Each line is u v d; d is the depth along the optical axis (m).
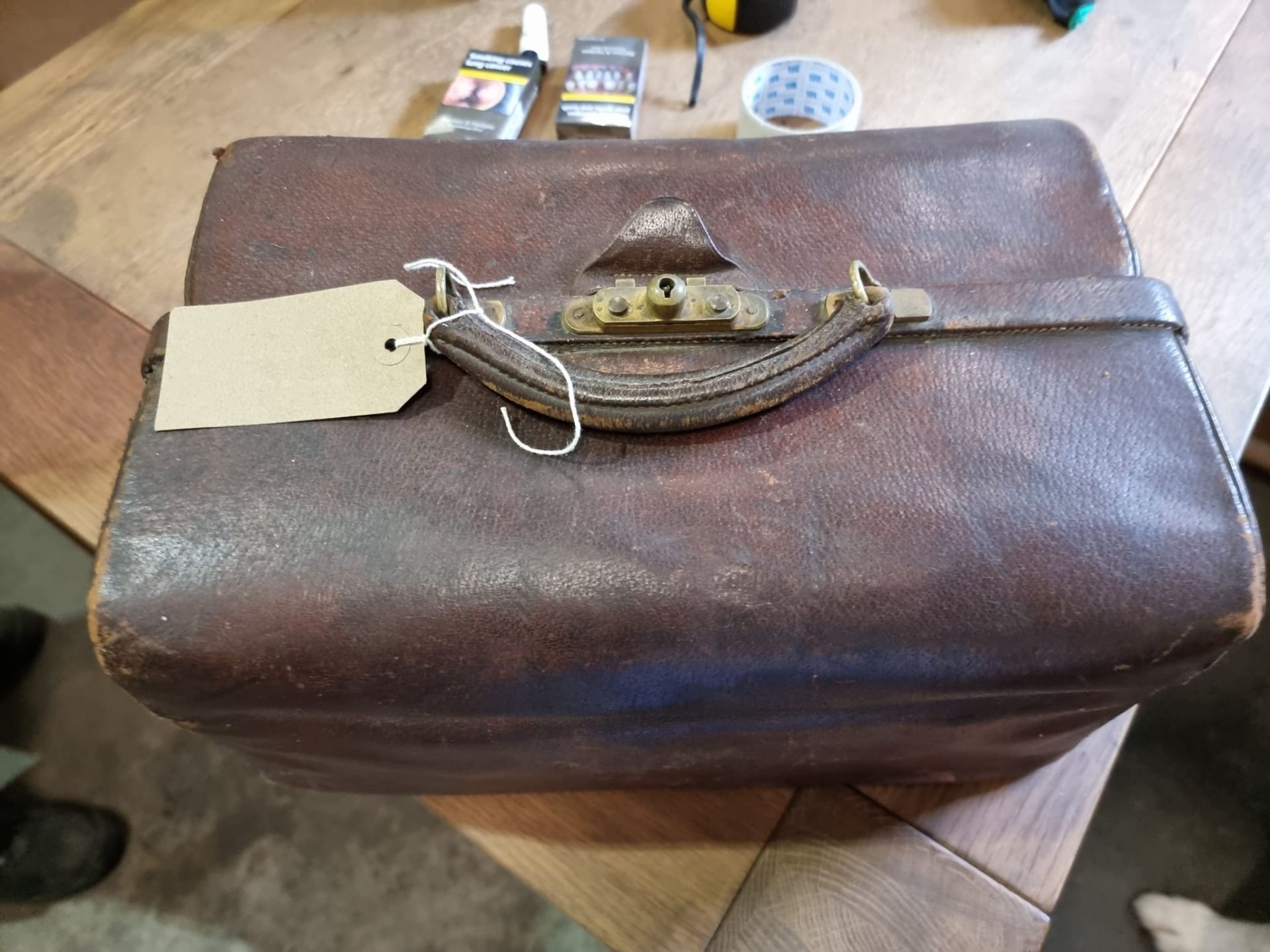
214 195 0.52
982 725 0.51
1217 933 0.93
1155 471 0.44
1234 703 1.03
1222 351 0.65
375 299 0.47
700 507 0.44
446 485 0.44
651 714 0.46
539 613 0.42
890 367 0.47
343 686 0.42
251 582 0.42
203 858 1.02
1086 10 0.77
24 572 1.16
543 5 0.82
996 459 0.45
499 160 0.53
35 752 1.07
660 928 0.59
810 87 0.74
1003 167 0.53
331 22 0.82
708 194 0.52
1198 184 0.71
